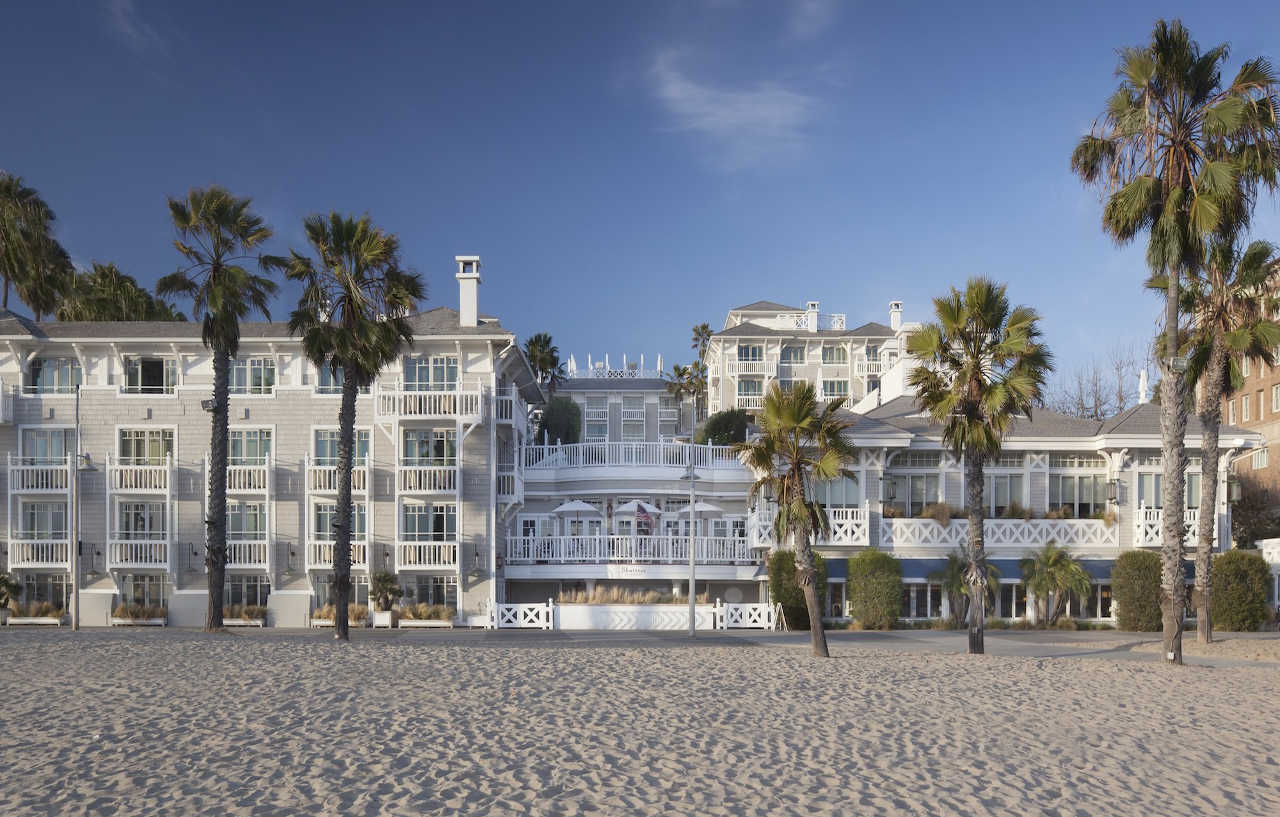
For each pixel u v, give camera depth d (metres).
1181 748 14.66
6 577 42.25
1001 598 43.09
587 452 50.59
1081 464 44.34
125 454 44.09
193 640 27.27
